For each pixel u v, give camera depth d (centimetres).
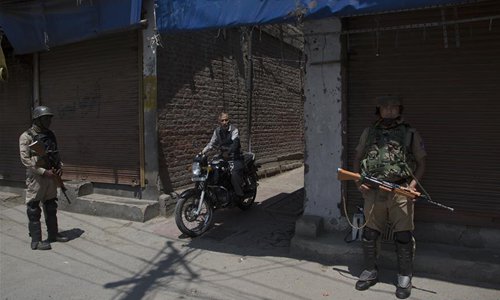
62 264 509
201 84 827
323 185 525
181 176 760
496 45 437
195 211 595
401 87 482
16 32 789
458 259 430
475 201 456
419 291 407
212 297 414
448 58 458
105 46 743
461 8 448
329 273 458
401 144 406
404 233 406
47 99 836
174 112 743
